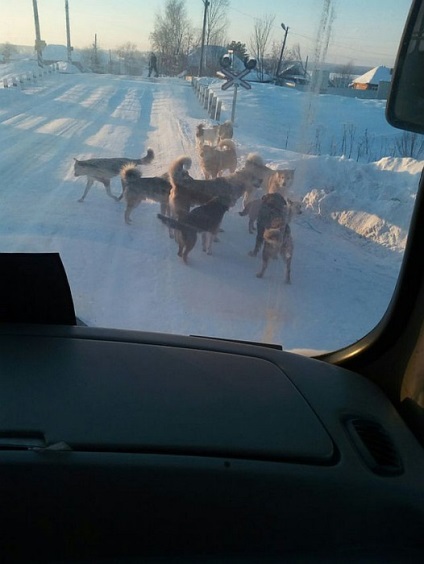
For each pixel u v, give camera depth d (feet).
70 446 4.24
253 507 3.97
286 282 14.84
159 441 4.40
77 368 5.46
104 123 35.65
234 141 26.25
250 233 18.90
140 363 5.72
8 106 40.96
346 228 19.17
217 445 4.45
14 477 3.94
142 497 3.92
